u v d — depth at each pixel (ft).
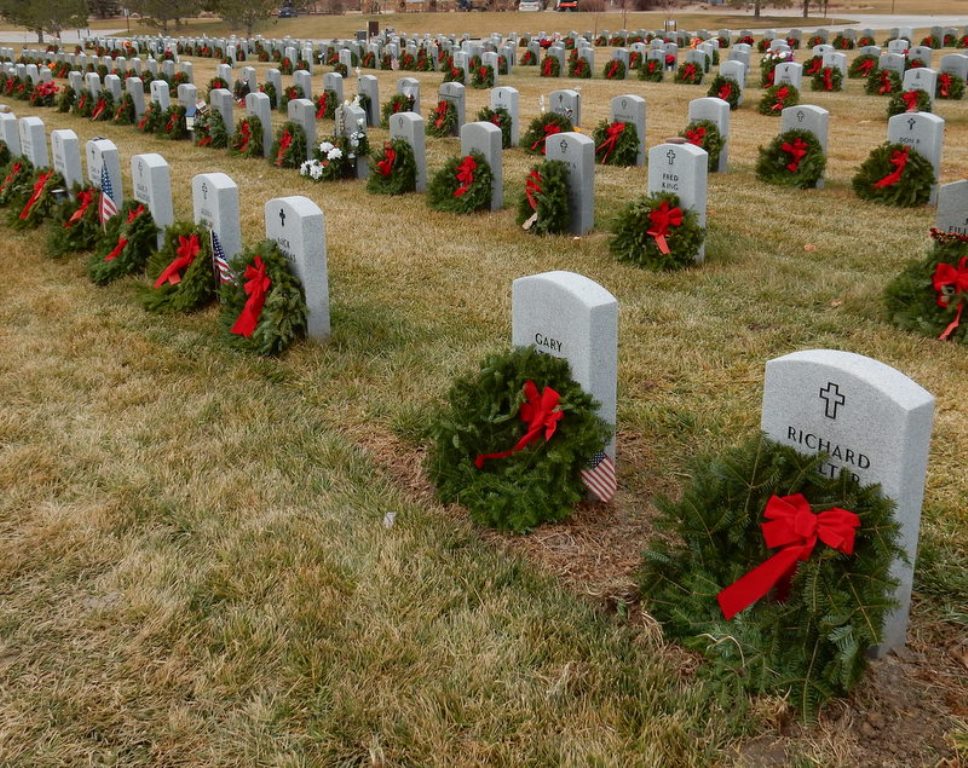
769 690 12.96
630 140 54.34
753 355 25.45
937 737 12.37
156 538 17.02
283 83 103.35
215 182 28.22
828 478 13.48
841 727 12.51
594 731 12.52
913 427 12.47
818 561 12.68
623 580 15.88
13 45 208.85
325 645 14.06
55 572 16.01
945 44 132.57
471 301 30.14
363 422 22.02
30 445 20.52
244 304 26.40
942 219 30.17
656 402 22.65
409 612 14.90
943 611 14.79
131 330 28.02
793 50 129.08
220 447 20.35
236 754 12.26
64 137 40.11
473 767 11.96
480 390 17.95
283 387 23.97
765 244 37.17
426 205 44.96
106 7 317.01
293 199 25.59
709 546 14.03
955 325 25.98
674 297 30.40
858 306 28.86
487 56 94.48
